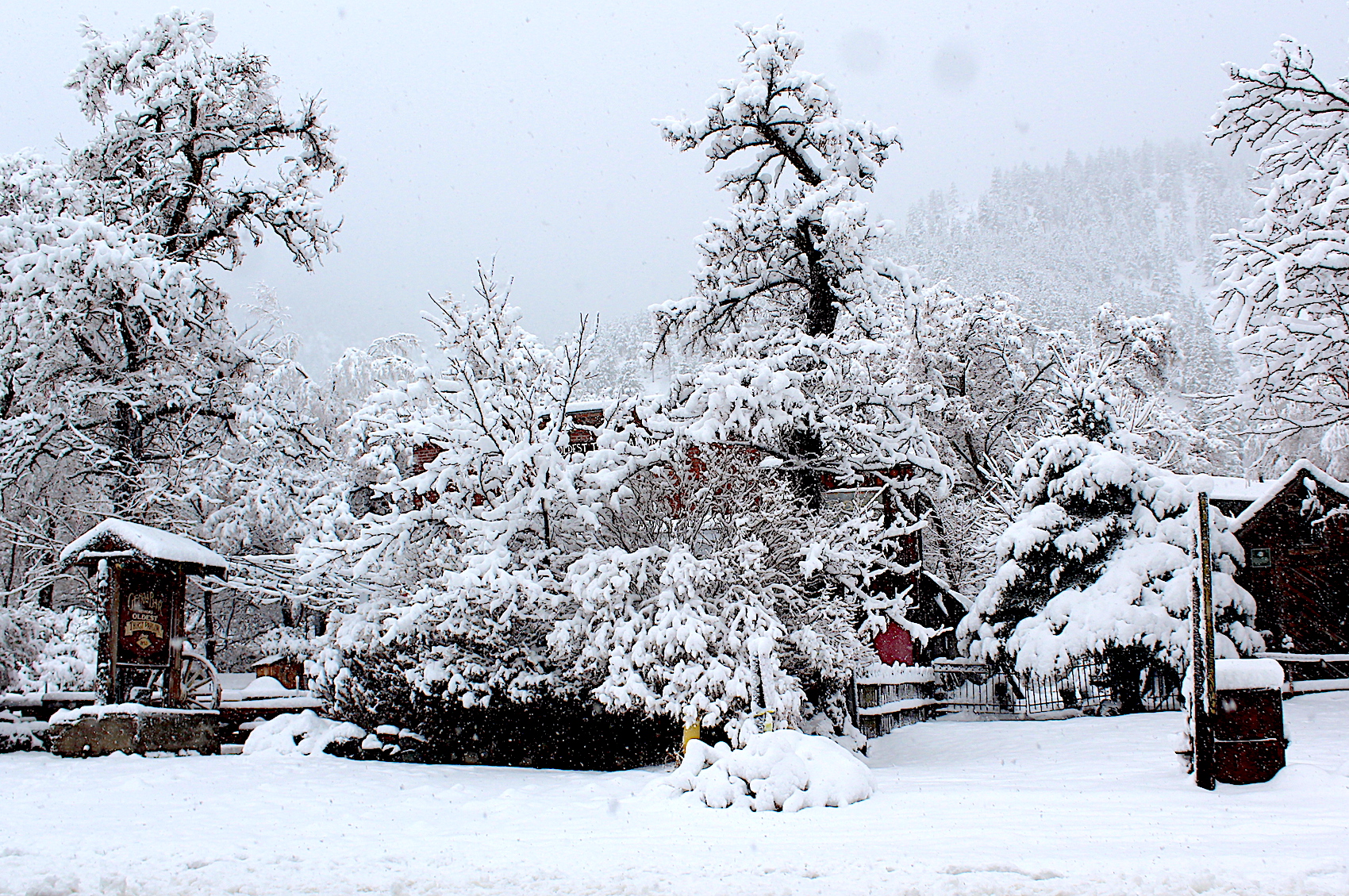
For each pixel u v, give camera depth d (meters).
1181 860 6.94
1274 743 10.64
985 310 38.94
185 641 19.31
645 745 15.49
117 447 25.72
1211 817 8.80
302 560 16.56
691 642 13.92
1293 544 26.14
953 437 36.53
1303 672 24.17
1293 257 22.17
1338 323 22.73
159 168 27.47
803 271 22.58
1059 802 9.90
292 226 28.28
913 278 21.88
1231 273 24.55
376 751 15.89
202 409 26.22
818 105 22.12
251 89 28.64
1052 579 22.66
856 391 20.39
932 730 21.20
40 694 18.41
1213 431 35.97
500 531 15.78
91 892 6.36
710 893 6.27
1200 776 10.61
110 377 25.61
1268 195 24.62
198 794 11.20
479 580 14.80
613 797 11.27
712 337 23.16
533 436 16.73
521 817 9.89
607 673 15.12
